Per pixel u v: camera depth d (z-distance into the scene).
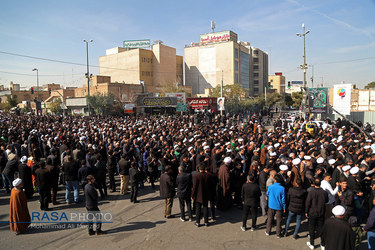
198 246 6.38
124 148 12.68
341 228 4.58
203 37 99.06
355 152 9.96
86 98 43.78
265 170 7.98
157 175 12.38
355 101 36.44
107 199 9.95
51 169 9.11
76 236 7.00
